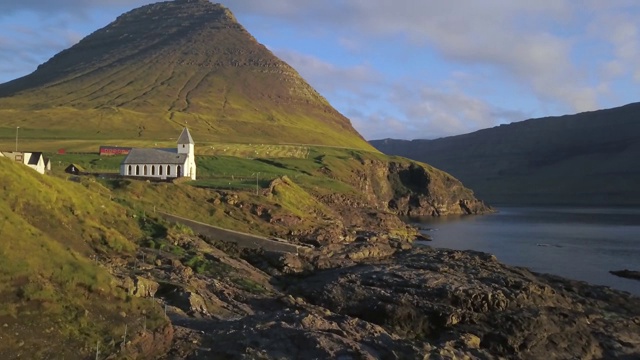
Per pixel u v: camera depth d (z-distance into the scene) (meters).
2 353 27.94
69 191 70.25
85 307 33.84
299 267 83.12
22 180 60.88
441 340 57.75
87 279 35.91
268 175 167.12
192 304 48.78
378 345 42.78
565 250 135.62
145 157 131.00
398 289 70.31
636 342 61.53
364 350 39.97
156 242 72.19
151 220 80.06
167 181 122.56
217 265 71.31
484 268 87.38
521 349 57.53
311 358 36.78
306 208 136.38
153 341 33.97
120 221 74.06
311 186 179.00
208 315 48.34
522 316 62.78
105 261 58.78
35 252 35.56
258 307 58.16
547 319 63.19
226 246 86.94
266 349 36.94
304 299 68.50
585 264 114.81
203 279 62.47
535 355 56.91
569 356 57.19
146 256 65.19
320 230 114.00
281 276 80.06
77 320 32.38
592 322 66.56
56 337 30.47
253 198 118.62
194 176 140.00
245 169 182.62
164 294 51.12
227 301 57.00
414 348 42.88
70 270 35.84
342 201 180.38
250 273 73.88
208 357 34.38
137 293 44.72
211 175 157.75
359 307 65.62
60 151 181.38
